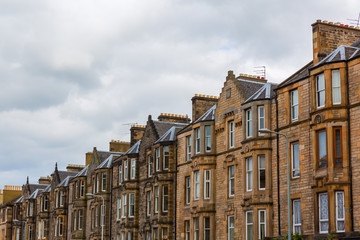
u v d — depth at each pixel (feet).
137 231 200.34
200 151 165.78
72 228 255.09
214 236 159.02
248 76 172.96
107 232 223.92
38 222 304.50
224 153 159.43
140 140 209.36
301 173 130.00
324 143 122.93
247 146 145.28
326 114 121.49
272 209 138.31
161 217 183.01
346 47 126.93
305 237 125.59
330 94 121.70
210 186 161.99
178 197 179.22
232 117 157.28
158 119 216.95
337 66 122.01
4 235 351.87
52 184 294.87
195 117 188.55
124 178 211.82
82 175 253.44
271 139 141.49
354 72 119.85
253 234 139.85
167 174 184.14
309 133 128.98
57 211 272.92
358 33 145.28
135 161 206.69
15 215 342.23
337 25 142.72
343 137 119.24
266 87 148.25
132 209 203.92
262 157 142.51
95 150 249.75
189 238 170.60
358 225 114.52
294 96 136.56
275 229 136.56
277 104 140.87
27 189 333.21
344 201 117.19
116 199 221.05
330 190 118.52
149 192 197.36
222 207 157.38
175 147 185.16
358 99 118.32
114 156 237.25
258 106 145.18
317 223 122.31
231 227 153.89
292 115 136.36
